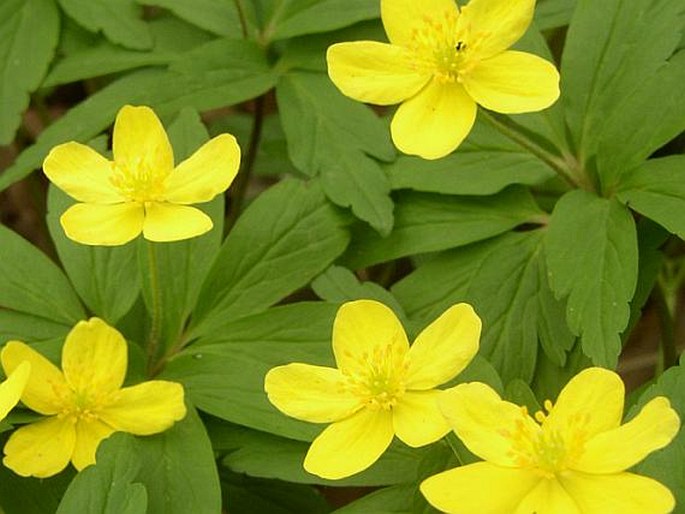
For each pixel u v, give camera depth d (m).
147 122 0.19
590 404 0.17
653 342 0.27
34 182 0.27
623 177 0.21
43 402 0.19
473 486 0.16
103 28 0.24
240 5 0.23
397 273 0.25
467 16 0.19
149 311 0.21
